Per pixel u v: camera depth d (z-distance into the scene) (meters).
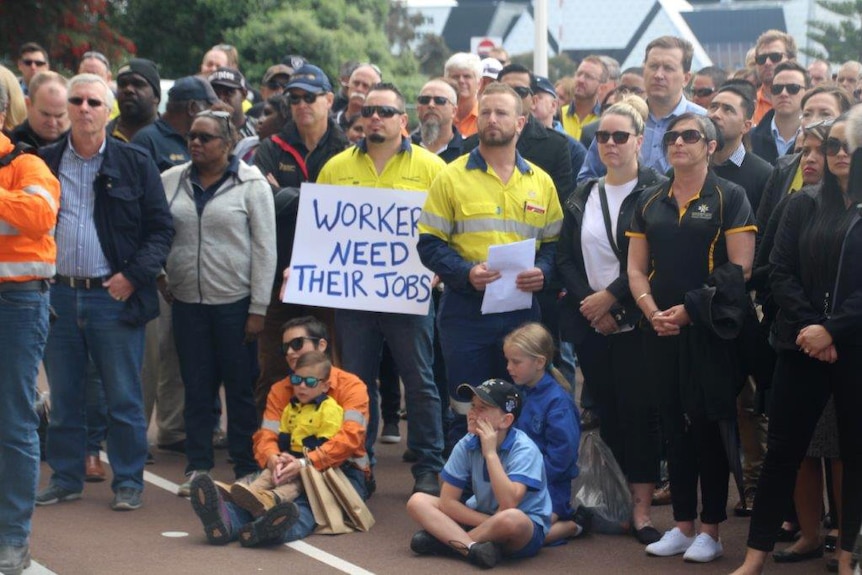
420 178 10.48
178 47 31.89
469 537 8.66
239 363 10.37
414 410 10.28
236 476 10.55
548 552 8.93
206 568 8.41
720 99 9.95
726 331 8.45
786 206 8.20
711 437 8.70
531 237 9.78
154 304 9.88
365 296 10.27
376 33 34.00
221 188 10.27
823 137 8.61
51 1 26.28
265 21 31.59
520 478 8.70
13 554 8.02
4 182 7.86
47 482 10.48
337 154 10.92
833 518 9.03
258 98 17.80
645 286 8.93
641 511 9.28
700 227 8.64
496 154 9.73
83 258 9.63
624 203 9.41
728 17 94.19
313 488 9.32
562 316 9.70
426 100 11.88
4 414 7.98
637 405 9.26
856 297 7.59
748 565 8.11
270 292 10.29
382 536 9.26
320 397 9.66
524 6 100.81
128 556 8.64
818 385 7.92
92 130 9.56
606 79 16.33
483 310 9.55
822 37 43.88
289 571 8.40
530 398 9.23
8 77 9.01
